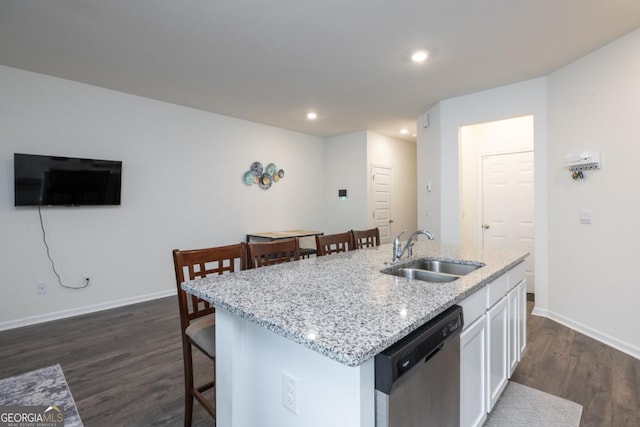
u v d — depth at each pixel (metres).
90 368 2.44
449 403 1.32
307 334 0.97
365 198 5.96
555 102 3.34
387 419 0.96
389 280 1.63
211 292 1.41
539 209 3.54
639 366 2.45
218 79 3.53
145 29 2.53
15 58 3.04
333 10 2.29
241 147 5.13
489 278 1.71
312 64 3.16
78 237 3.64
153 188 4.20
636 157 2.60
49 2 2.18
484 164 4.79
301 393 1.08
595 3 2.22
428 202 4.66
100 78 3.51
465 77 3.49
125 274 3.98
